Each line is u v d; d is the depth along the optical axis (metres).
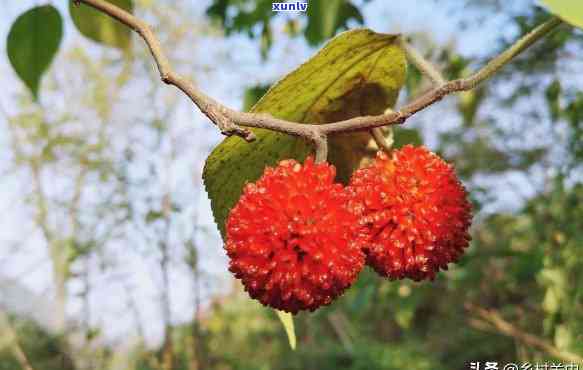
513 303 5.94
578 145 4.63
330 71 1.83
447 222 1.78
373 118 1.62
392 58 1.86
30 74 2.40
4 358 8.89
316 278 1.54
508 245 5.64
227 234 1.61
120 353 9.49
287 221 1.54
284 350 13.42
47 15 2.30
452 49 4.81
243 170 1.92
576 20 1.02
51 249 9.09
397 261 1.75
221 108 1.51
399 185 1.75
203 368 9.20
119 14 1.72
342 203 1.61
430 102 1.62
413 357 11.61
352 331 12.95
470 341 9.09
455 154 8.29
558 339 4.02
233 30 4.95
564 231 4.49
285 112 1.94
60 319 9.48
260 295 1.60
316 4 3.02
